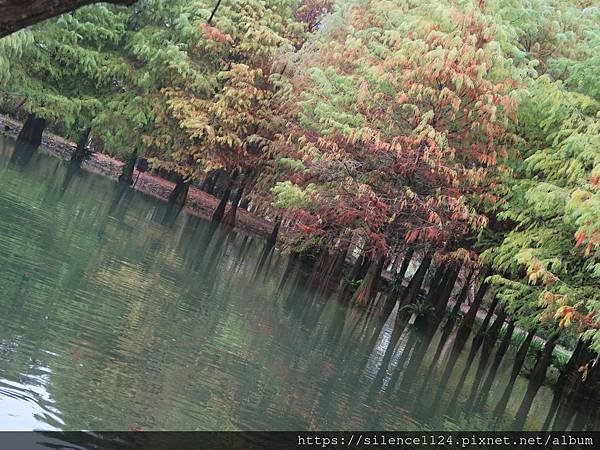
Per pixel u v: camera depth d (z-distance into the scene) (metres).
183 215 35.75
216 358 12.07
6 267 12.52
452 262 28.41
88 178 34.22
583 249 20.91
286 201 27.56
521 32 26.00
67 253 15.51
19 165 27.59
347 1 32.03
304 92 29.03
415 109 24.16
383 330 24.48
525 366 30.64
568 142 20.72
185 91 36.50
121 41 36.62
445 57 23.47
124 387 9.11
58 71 34.16
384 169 26.16
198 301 16.08
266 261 31.91
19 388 7.85
